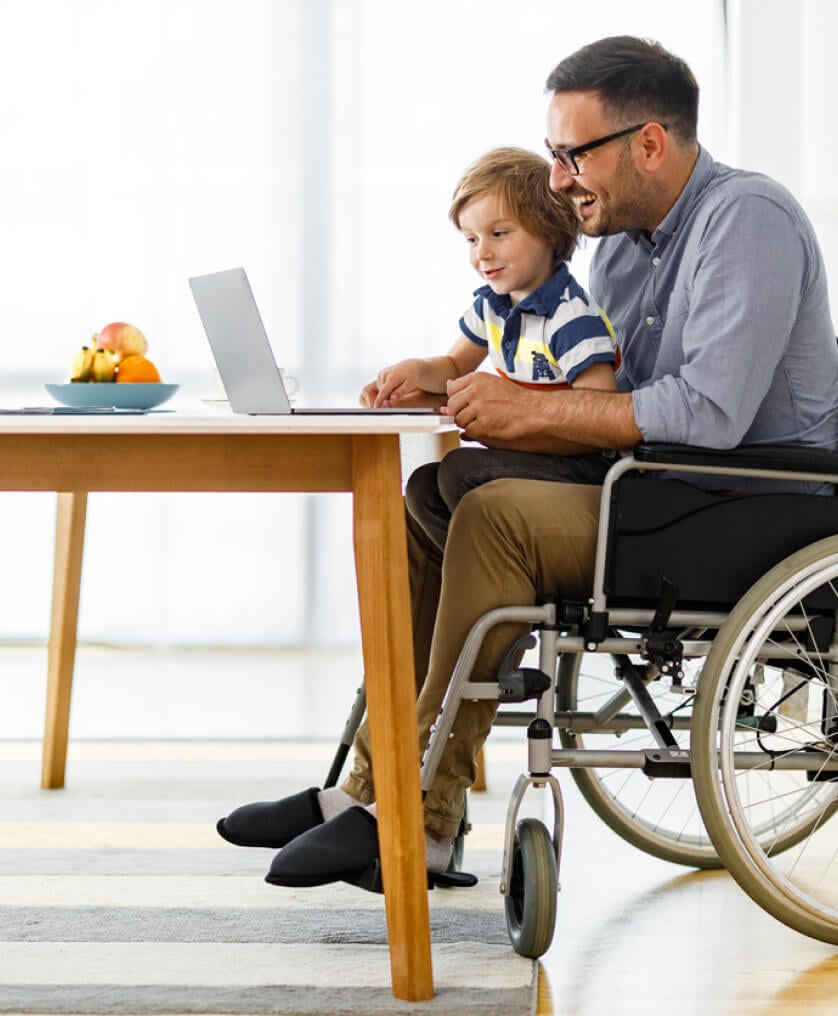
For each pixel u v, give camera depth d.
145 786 3.65
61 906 2.51
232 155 6.12
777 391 2.47
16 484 2.02
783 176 5.70
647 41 2.54
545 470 2.46
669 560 2.26
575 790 3.61
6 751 4.14
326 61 6.10
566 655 2.85
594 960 2.27
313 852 2.22
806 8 5.66
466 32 6.06
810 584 2.21
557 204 2.75
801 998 2.09
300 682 5.35
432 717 2.33
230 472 2.02
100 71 6.11
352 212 6.11
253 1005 1.99
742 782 3.53
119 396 2.64
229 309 2.09
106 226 6.13
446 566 2.30
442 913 2.47
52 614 3.62
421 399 3.05
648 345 2.67
